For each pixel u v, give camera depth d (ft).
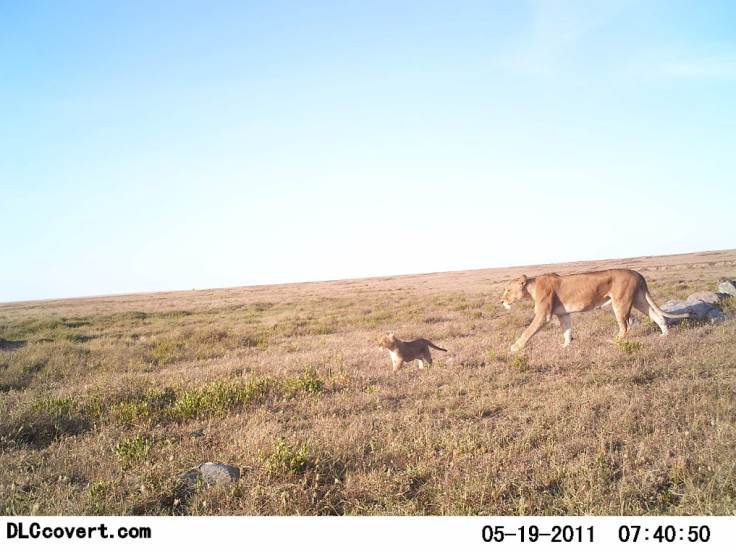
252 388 20.63
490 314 37.93
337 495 13.93
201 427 18.76
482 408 18.47
